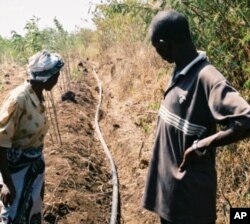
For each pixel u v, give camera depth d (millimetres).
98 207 4844
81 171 5551
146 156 6141
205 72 2264
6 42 17172
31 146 3018
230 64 4234
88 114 9156
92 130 8195
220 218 4102
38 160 3111
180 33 2344
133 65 10445
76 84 11516
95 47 19531
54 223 4297
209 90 2225
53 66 2926
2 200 2992
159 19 2379
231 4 4117
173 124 2404
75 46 20828
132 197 5367
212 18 4195
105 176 5926
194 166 2400
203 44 4352
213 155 2475
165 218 2529
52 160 5629
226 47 4152
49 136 6656
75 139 6664
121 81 10750
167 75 7500
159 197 2555
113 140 7566
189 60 2381
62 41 12078
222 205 4223
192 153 2291
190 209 2439
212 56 4258
